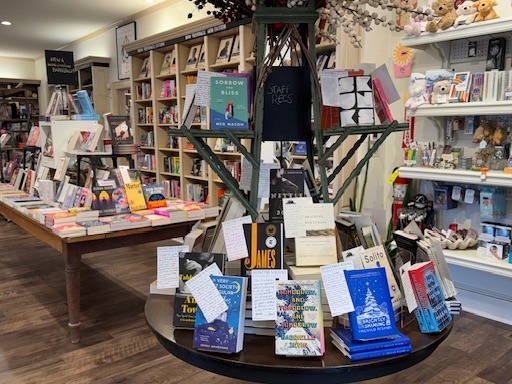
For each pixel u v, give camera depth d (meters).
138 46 6.30
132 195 3.45
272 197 1.39
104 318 3.41
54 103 4.20
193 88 1.45
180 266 1.32
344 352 1.13
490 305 3.36
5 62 11.22
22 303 3.72
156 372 2.63
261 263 1.25
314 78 1.39
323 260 1.30
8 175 5.63
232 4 1.48
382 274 1.21
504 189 3.22
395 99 1.51
